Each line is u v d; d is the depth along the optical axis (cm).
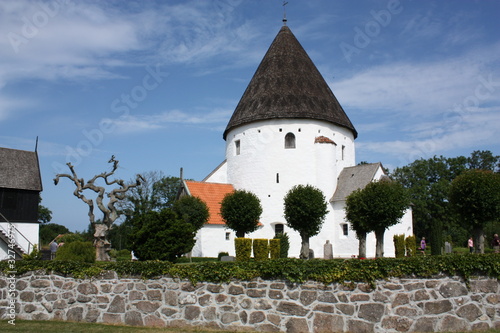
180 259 3428
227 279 1191
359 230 3028
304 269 1154
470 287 1126
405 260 1133
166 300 1218
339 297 1134
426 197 6378
